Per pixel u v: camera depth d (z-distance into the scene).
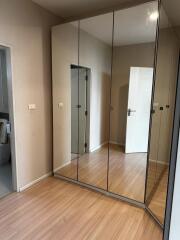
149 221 2.01
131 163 2.54
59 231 1.85
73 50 2.80
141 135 2.44
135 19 2.25
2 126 3.44
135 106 2.44
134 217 2.07
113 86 2.62
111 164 2.73
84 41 2.70
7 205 2.25
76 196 2.48
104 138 2.78
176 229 1.14
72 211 2.16
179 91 1.10
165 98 2.24
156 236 1.80
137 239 1.77
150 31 2.16
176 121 1.10
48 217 2.05
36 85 2.64
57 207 2.23
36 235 1.80
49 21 2.73
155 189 2.29
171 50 2.18
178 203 1.11
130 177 2.55
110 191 2.50
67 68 2.87
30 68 2.52
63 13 2.79
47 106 2.88
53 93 2.91
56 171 3.10
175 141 1.10
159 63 2.20
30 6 2.42
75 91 2.90
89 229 1.89
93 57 2.68
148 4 2.06
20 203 2.29
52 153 3.07
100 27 2.54
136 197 2.36
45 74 2.78
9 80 2.29
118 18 2.36
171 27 2.22
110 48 2.54
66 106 2.96
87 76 2.79
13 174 2.51
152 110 2.22
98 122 2.80
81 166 2.96
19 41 2.32
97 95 2.78
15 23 2.25
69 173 3.04
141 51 2.28
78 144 3.00
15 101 2.35
